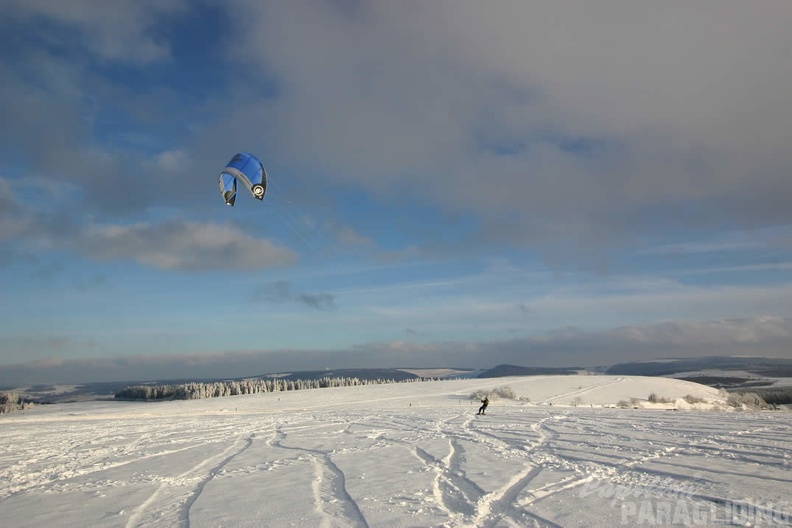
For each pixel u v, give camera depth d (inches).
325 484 483.2
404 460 613.9
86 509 445.4
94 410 3459.6
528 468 510.9
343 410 2127.2
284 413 2161.7
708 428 771.4
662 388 3378.4
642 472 460.1
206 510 405.4
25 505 479.5
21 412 3917.3
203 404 3528.5
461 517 343.9
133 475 623.8
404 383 4667.8
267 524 350.0
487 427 983.0
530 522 322.7
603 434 759.7
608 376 4138.8
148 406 3703.3
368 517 352.2
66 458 826.2
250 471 598.5
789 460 488.1
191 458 756.0
